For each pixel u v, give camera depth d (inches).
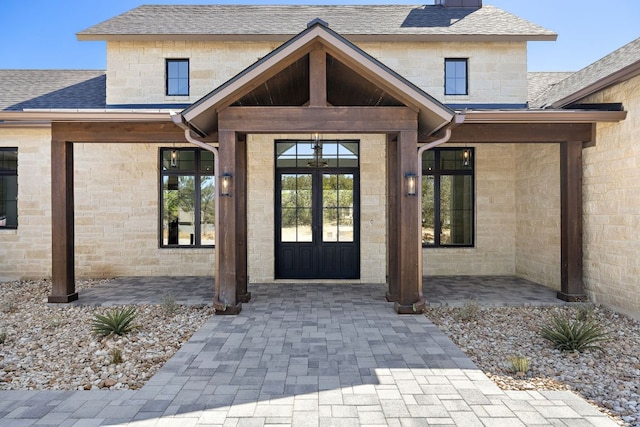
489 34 373.7
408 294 251.6
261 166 360.8
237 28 384.5
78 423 125.0
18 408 134.6
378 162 360.5
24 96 405.4
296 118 245.0
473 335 213.3
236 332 214.8
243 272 284.5
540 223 345.4
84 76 467.2
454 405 135.6
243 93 240.5
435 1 476.1
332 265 368.8
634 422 125.3
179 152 389.4
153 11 435.8
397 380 155.2
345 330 218.2
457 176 397.1
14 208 392.2
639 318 239.9
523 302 278.2
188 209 390.3
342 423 124.4
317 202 366.9
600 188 272.7
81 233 379.9
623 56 292.8
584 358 180.7
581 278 282.5
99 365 173.5
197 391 146.4
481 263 389.7
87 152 379.6
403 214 249.9
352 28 386.0
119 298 292.5
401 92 237.1
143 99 382.6
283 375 159.9
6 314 257.3
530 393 145.0
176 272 381.7
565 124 279.4
